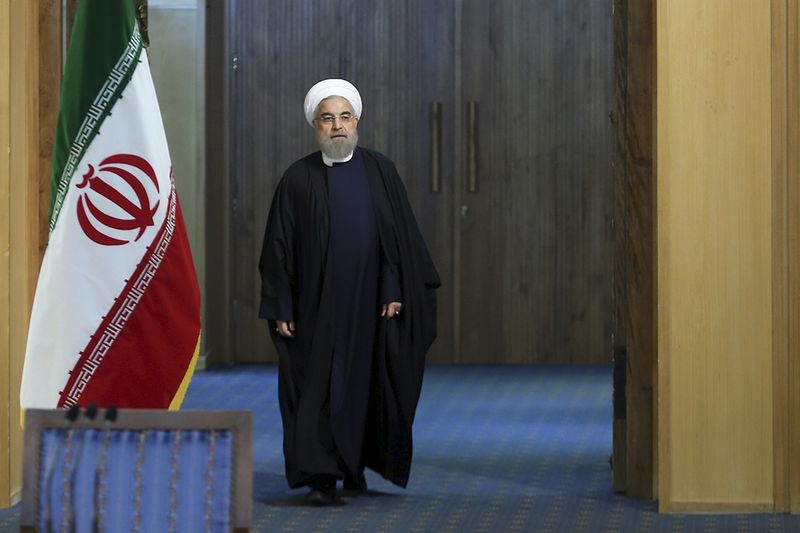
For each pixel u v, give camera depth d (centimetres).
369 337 1895
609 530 1686
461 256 3512
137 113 1431
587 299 3509
